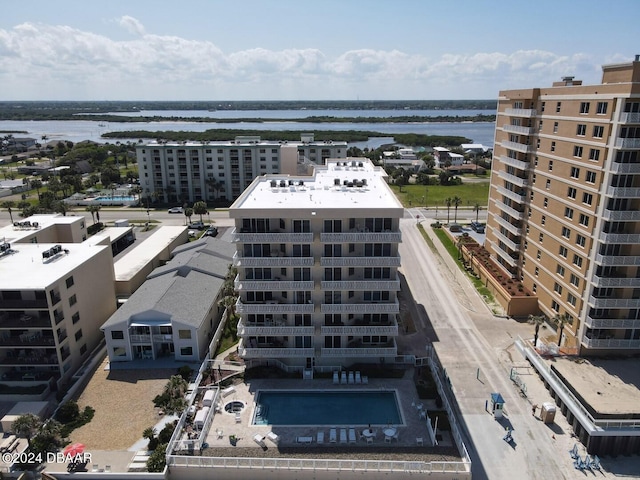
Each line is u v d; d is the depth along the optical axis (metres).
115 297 71.06
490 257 87.75
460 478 39.91
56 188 158.88
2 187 166.00
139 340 58.03
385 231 52.59
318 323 54.81
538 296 68.88
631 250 53.09
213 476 41.22
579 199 57.50
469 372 55.53
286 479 40.91
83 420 47.88
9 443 45.00
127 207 147.00
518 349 60.25
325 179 69.75
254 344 55.88
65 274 56.31
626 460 42.72
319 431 45.56
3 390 53.66
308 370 54.56
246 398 50.59
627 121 48.56
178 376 50.19
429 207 141.62
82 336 60.41
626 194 50.53
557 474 40.84
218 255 82.31
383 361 56.41
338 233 51.44
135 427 46.97
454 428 44.16
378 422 46.94
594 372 51.84
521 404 49.88
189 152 148.75
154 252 88.69
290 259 52.09
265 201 56.44
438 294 77.69
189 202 151.50
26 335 54.81
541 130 67.25
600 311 55.22
